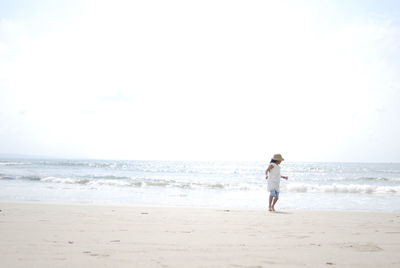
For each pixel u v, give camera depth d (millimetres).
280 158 8695
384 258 3500
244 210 8289
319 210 9297
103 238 4305
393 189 16094
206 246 3941
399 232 5383
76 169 35719
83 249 3637
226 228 5441
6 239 4117
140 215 6809
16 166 40188
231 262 3217
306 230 5426
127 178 23219
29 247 3686
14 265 2955
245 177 29781
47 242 3971
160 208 8227
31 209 7453
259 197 13242
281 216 7266
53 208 7730
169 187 17500
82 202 10227
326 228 5688
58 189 14430
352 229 5621
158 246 3879
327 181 26531
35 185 16125
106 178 22594
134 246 3852
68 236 4395
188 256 3420
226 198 12680
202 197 12867
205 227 5488
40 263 3033
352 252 3771
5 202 9297
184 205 10188
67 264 3016
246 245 4059
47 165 44156
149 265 3039
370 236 4945
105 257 3301
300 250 3834
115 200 11086
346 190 16516
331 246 4109
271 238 4613
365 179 27422
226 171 43625
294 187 17031
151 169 43250
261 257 3453
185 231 5027
